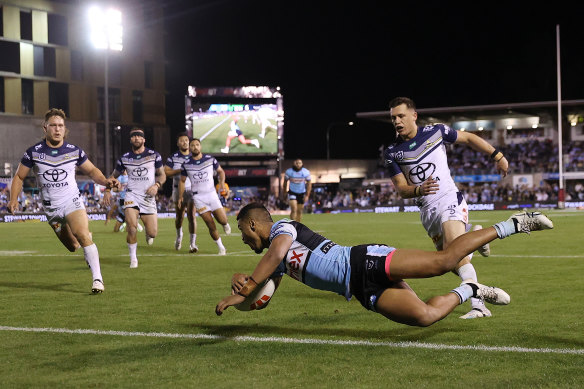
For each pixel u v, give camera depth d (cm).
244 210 510
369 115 5675
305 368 449
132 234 1166
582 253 1278
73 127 6331
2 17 6006
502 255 1256
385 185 6222
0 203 4775
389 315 473
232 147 5844
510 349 489
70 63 6378
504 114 5738
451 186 662
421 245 1589
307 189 2142
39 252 1581
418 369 441
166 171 1440
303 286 862
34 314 685
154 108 6919
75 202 852
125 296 810
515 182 5512
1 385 420
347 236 1953
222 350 506
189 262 1252
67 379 432
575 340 514
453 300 486
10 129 5962
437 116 5828
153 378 432
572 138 5738
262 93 5812
